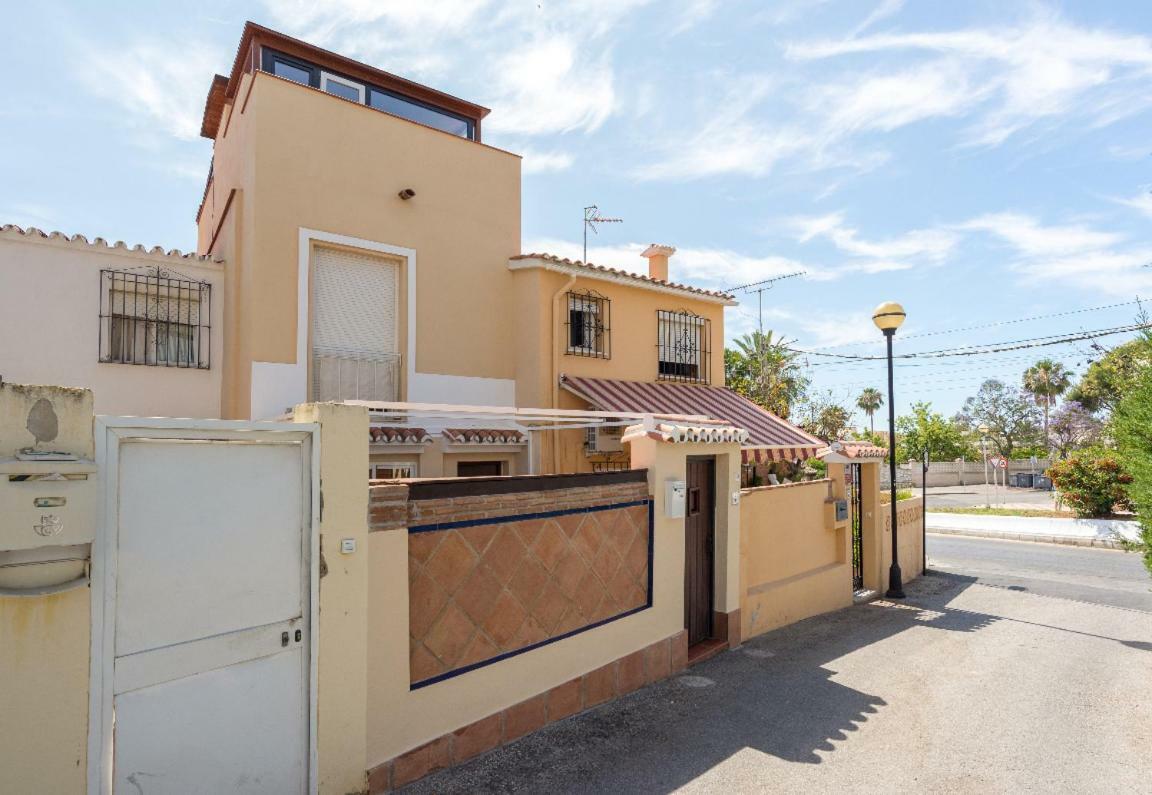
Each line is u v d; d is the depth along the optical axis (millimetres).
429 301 11828
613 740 6000
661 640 7777
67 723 3383
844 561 12148
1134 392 11133
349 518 4703
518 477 6070
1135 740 6176
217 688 4016
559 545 6457
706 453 8695
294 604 4426
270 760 4262
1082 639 9742
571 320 13641
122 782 3594
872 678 7871
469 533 5594
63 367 9242
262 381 9773
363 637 4750
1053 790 5230
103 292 9641
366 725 4781
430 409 5645
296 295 10211
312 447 4539
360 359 11008
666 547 7938
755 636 9664
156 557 3779
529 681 6098
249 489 4215
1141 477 10453
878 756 5793
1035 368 65062
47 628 3320
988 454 57750
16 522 3121
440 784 5074
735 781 5289
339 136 10867
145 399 9891
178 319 10312
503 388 12781
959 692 7422
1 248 8852
